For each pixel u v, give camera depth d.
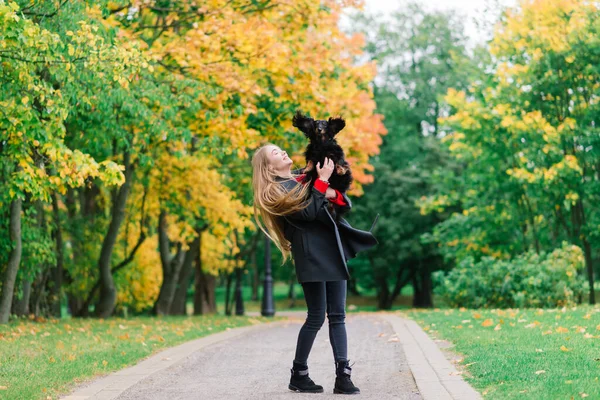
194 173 18.23
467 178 22.59
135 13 13.57
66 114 9.41
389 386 5.93
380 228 34.19
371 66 21.28
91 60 9.37
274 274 54.06
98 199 22.31
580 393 4.77
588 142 17.52
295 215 5.50
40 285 16.75
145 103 12.80
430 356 7.25
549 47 17.95
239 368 7.36
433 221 34.03
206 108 13.66
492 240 21.56
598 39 17.27
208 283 28.16
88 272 21.33
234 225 19.33
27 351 8.37
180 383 6.50
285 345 9.48
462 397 5.05
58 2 9.57
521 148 19.27
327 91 17.86
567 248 16.28
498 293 16.23
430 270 35.66
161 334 10.95
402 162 37.25
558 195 18.66
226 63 13.02
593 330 8.30
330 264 5.55
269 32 13.03
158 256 26.73
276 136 15.34
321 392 5.75
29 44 8.32
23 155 9.67
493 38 19.92
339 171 5.57
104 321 14.95
